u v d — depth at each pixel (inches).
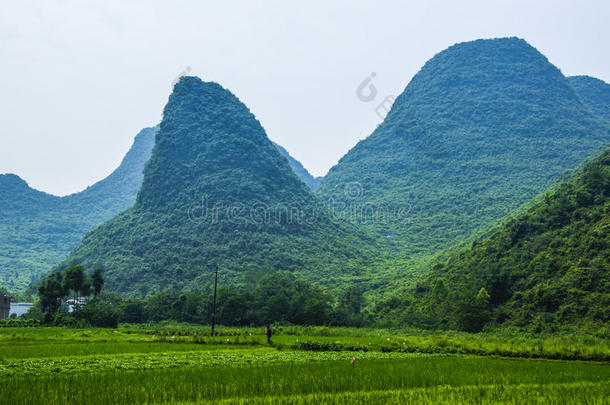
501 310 3198.8
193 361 1475.1
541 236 3617.1
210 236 6968.5
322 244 7313.0
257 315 4067.4
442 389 1040.2
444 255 5954.7
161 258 6668.3
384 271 6373.0
